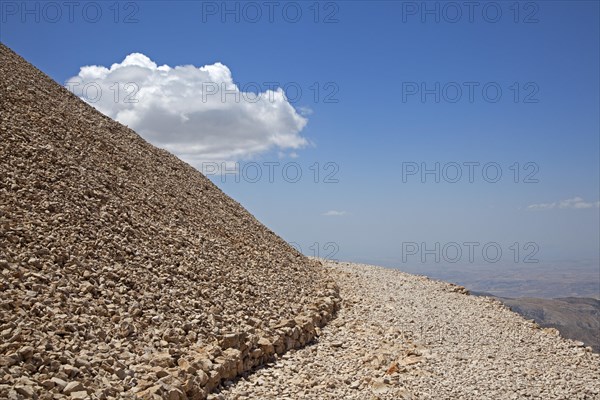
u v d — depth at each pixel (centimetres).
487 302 1969
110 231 1123
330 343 1240
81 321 798
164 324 916
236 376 929
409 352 1243
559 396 1060
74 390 638
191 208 1628
